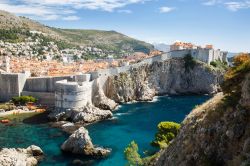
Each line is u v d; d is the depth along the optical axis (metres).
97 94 141.12
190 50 193.62
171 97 173.12
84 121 113.62
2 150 73.06
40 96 140.00
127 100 158.00
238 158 29.98
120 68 162.12
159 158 47.66
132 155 57.16
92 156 76.56
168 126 71.50
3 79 144.62
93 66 184.88
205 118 39.41
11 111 125.44
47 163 71.62
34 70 168.00
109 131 101.25
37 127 105.00
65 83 121.06
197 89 188.38
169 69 184.12
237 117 33.97
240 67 40.59
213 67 192.38
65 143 80.31
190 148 38.59
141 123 112.00
